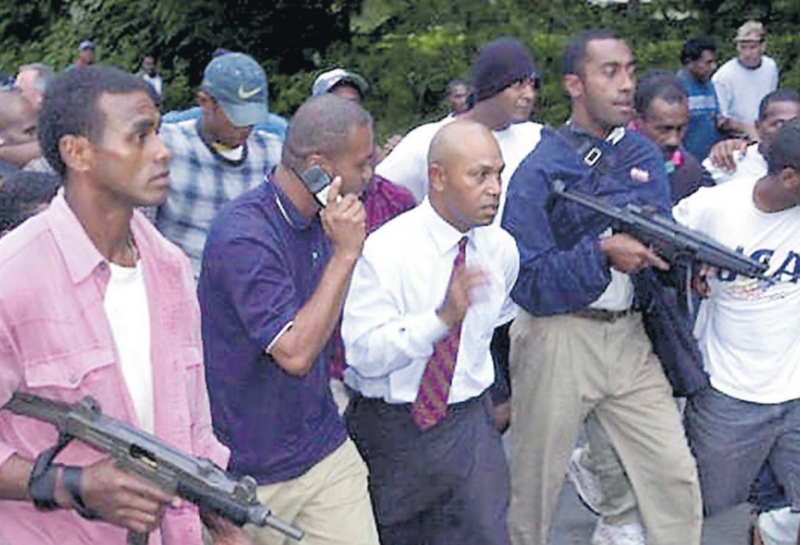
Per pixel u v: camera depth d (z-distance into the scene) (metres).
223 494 3.49
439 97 15.86
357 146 4.77
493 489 5.50
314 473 4.96
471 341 5.38
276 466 4.91
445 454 5.40
